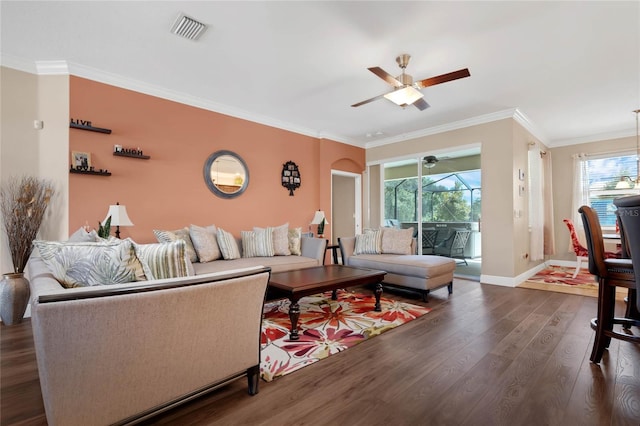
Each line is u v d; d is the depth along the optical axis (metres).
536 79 3.57
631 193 5.50
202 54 3.07
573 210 6.20
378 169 6.60
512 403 1.63
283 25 2.59
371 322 2.91
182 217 4.08
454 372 1.97
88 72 3.37
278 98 4.23
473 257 5.22
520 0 2.28
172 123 4.00
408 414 1.54
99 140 3.46
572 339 2.49
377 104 4.44
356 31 2.67
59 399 1.15
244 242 4.19
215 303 1.51
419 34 2.71
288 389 1.79
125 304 1.24
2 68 3.09
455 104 4.38
